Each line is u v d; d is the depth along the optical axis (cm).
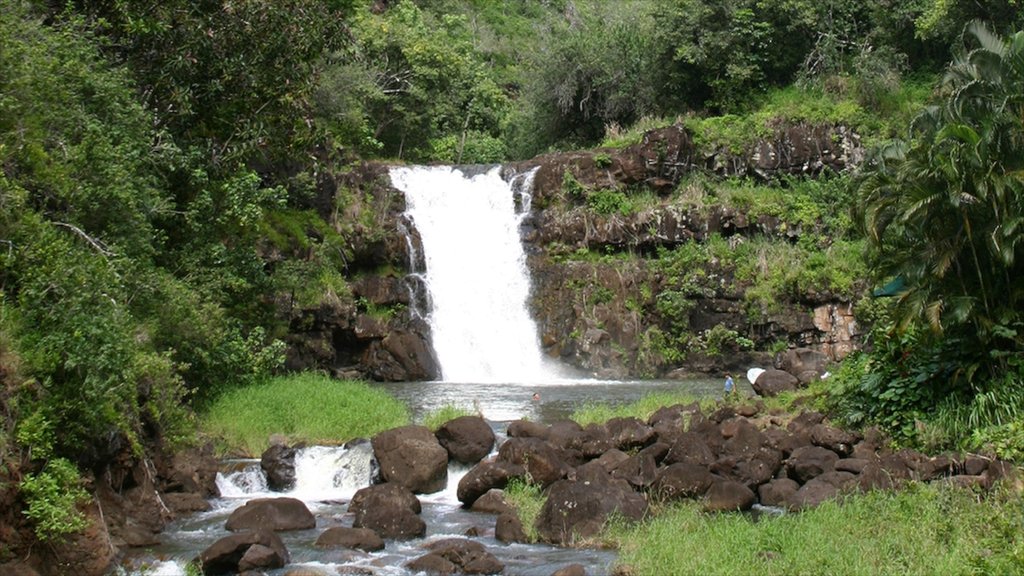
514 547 1044
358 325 2475
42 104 1393
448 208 2894
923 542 930
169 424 1302
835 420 1462
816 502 1133
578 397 2017
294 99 2131
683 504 1145
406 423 1581
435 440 1339
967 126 1288
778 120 3002
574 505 1076
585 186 2847
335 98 2944
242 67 2011
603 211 2809
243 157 2066
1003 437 1191
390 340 2484
